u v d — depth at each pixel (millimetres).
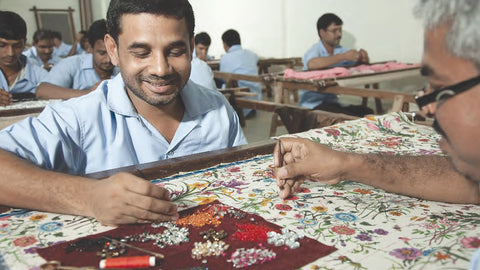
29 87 3314
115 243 800
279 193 1035
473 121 596
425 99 638
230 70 5812
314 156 1026
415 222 892
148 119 1397
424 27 607
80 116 1276
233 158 1305
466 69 573
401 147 1469
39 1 9953
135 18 1110
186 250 783
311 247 785
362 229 860
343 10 6211
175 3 1127
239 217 917
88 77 3432
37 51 5988
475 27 539
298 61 6949
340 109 4016
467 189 976
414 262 732
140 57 1163
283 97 4250
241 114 4984
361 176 1027
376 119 1741
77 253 768
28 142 1116
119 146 1344
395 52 5699
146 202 838
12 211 951
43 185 911
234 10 7938
